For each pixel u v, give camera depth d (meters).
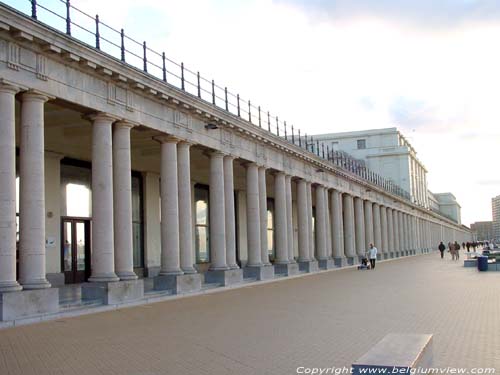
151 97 27.83
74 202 34.03
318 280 38.25
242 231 56.66
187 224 30.97
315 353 13.12
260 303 24.08
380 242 76.31
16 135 28.31
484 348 13.09
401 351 9.09
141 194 41.06
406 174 113.25
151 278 35.31
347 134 117.94
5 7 19.14
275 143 41.56
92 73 23.95
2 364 12.54
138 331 16.91
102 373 11.59
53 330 17.33
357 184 66.38
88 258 35.00
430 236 129.88
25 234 20.64
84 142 32.94
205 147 33.47
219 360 12.61
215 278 33.56
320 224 53.88
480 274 41.00
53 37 21.19
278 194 44.38
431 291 27.66
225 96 36.41
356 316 19.11
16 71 20.34
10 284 19.45
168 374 11.41
